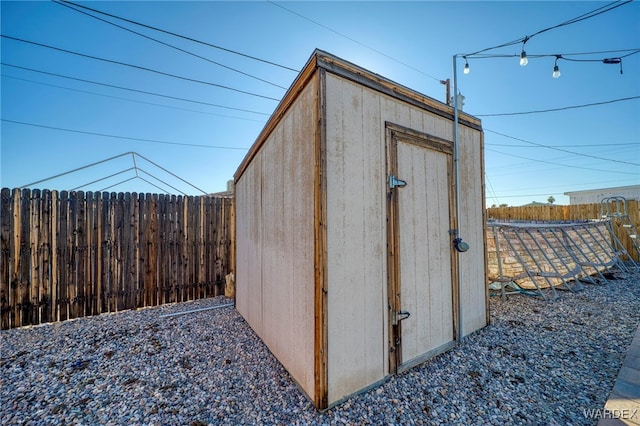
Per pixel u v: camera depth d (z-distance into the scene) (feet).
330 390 5.89
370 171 6.94
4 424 5.53
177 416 5.74
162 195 14.85
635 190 48.19
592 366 7.54
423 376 7.18
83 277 12.64
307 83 6.57
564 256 17.20
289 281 7.52
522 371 7.38
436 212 8.70
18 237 11.39
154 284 14.46
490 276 15.02
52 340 9.98
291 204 7.47
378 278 6.96
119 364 8.14
